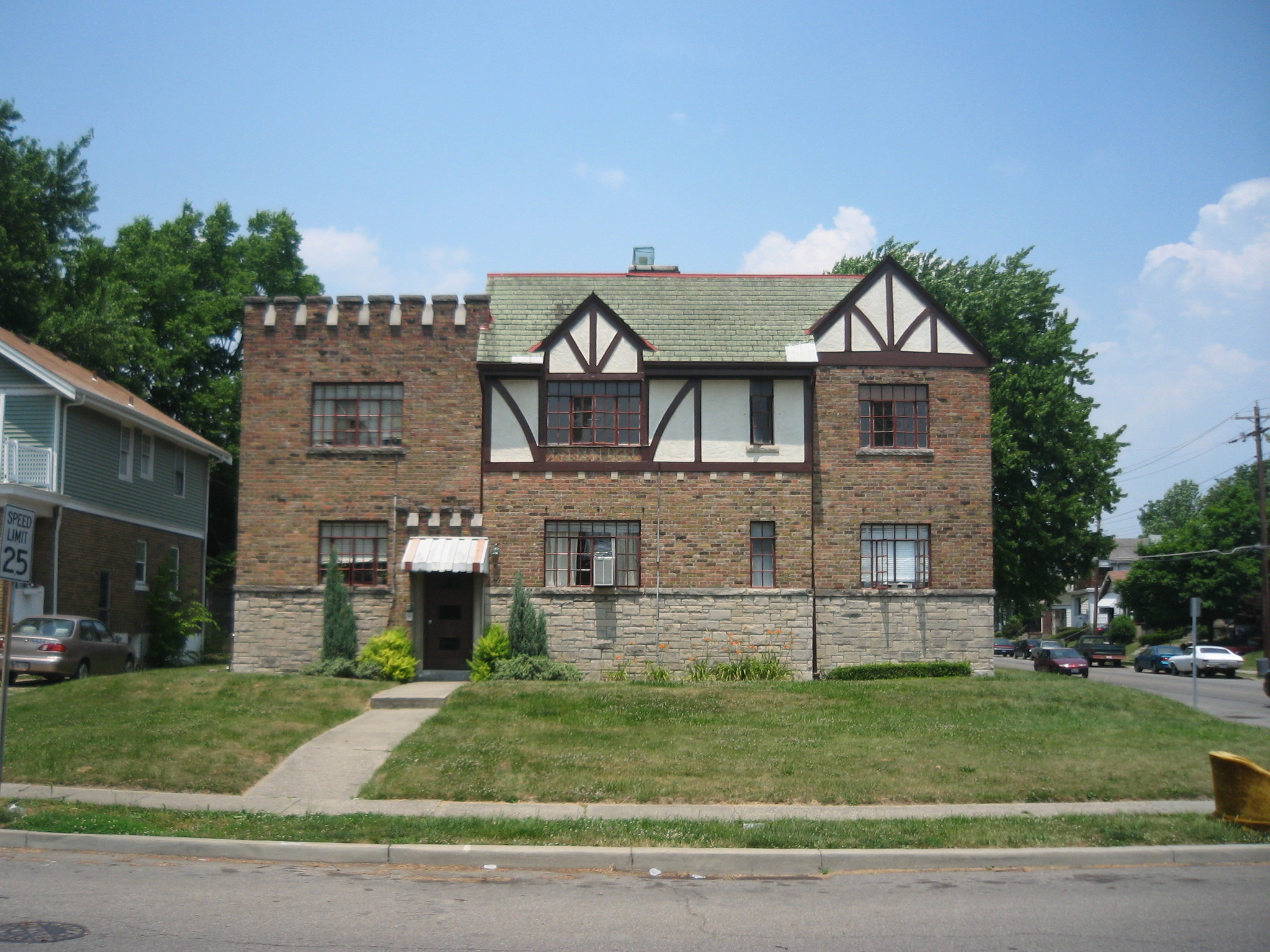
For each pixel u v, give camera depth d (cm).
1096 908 888
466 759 1445
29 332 3878
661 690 1939
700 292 2602
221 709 1736
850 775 1399
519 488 2345
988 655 2392
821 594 2375
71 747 1459
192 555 3612
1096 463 3872
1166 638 6397
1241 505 6272
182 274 4500
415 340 2372
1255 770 1174
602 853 1042
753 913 867
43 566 2641
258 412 2362
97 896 879
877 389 2452
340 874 994
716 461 2372
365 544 2355
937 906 897
